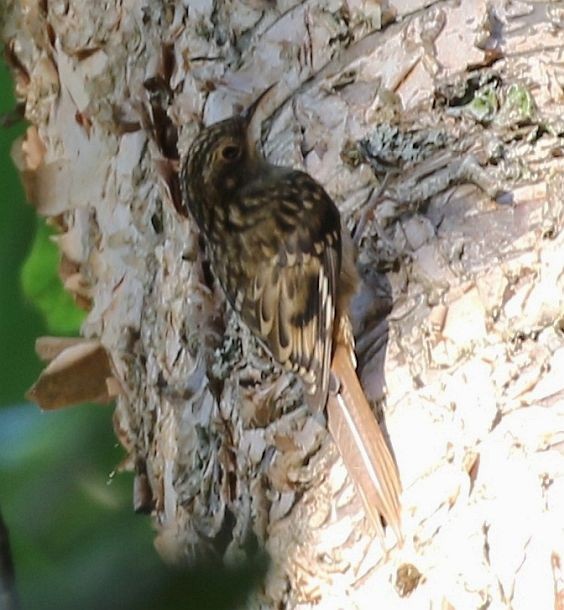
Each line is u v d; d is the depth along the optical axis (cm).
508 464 414
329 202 418
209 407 422
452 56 418
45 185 431
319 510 417
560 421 414
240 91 421
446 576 414
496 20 418
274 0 421
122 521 428
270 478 418
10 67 434
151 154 426
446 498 414
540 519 413
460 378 415
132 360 428
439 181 417
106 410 433
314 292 418
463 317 416
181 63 423
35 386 430
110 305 429
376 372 417
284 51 421
